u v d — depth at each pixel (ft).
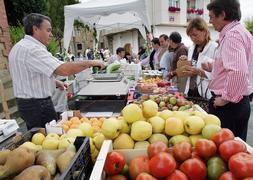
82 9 17.99
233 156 3.22
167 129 4.63
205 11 78.28
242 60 6.31
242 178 3.02
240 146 3.42
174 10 72.43
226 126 7.39
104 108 8.39
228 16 6.83
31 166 3.25
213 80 7.52
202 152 3.56
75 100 8.70
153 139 4.54
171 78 13.53
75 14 18.15
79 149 3.51
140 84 12.16
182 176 3.30
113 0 19.52
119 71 13.61
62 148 4.14
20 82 8.27
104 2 19.22
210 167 3.44
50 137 4.77
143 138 4.53
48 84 8.59
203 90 10.02
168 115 4.96
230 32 6.64
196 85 10.39
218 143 3.66
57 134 5.11
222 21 6.98
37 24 8.17
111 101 8.35
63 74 7.66
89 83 10.44
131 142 4.55
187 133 4.65
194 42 10.23
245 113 7.23
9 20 27.81
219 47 7.22
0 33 20.57
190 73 9.96
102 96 8.63
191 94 10.62
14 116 17.84
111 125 4.49
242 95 6.61
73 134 4.91
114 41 79.66
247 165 3.00
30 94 8.28
